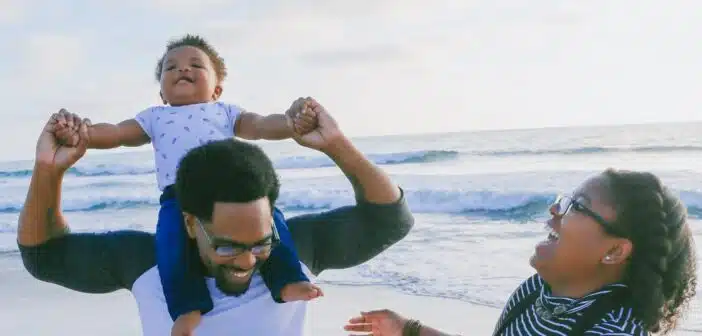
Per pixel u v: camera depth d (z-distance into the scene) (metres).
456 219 14.22
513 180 18.97
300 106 2.45
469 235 11.94
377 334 3.20
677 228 2.48
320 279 9.18
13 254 11.87
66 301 8.51
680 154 24.06
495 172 21.02
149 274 2.49
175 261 2.35
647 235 2.43
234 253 2.11
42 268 2.46
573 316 2.50
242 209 2.05
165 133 3.03
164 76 3.25
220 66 3.43
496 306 7.70
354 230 2.67
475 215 14.90
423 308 7.75
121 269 2.55
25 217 2.38
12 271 10.33
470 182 18.83
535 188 17.33
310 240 2.72
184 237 2.40
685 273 2.52
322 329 7.12
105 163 27.94
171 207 2.57
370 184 2.52
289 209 18.47
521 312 2.78
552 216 2.67
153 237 2.64
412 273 9.27
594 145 27.55
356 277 9.19
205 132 3.04
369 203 2.59
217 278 2.31
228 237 2.07
